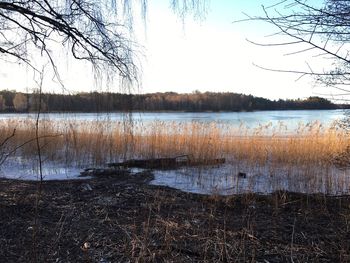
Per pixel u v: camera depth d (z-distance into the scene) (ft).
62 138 42.47
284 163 34.55
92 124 38.60
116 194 24.93
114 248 15.70
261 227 19.17
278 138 43.39
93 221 19.19
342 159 29.19
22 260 14.24
